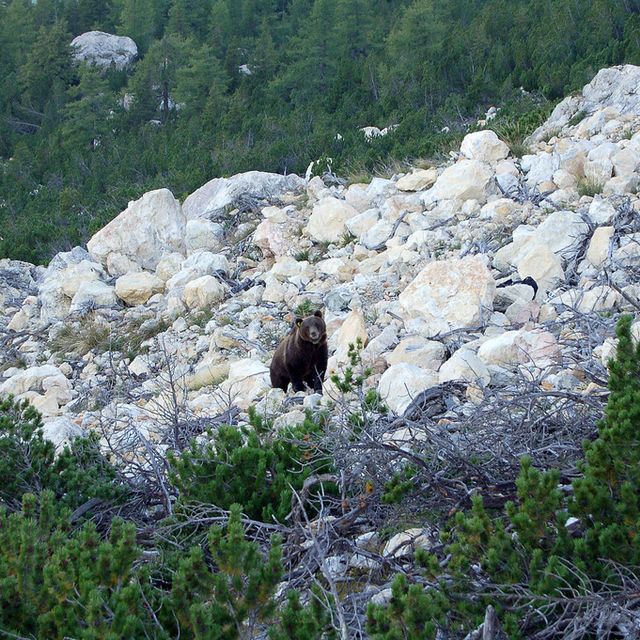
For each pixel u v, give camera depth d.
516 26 154.62
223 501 23.83
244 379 42.12
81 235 98.75
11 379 53.97
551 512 17.77
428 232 55.50
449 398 30.66
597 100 77.56
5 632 17.09
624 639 16.42
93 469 26.81
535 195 58.56
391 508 21.72
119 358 57.31
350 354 26.36
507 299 43.62
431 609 16.14
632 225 47.88
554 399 25.75
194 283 59.75
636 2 127.81
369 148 100.00
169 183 104.81
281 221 68.31
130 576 18.80
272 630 16.44
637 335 29.23
